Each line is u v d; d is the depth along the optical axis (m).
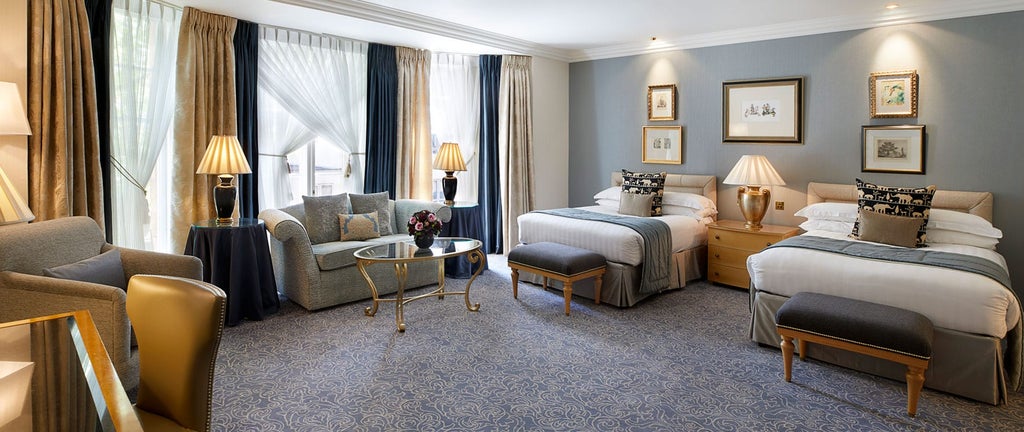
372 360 3.33
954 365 2.87
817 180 5.21
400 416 2.66
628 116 6.41
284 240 4.09
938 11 4.48
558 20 5.12
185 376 1.69
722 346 3.60
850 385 3.02
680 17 5.00
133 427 1.25
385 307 4.41
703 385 3.02
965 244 3.93
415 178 5.97
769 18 5.02
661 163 6.20
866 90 4.89
